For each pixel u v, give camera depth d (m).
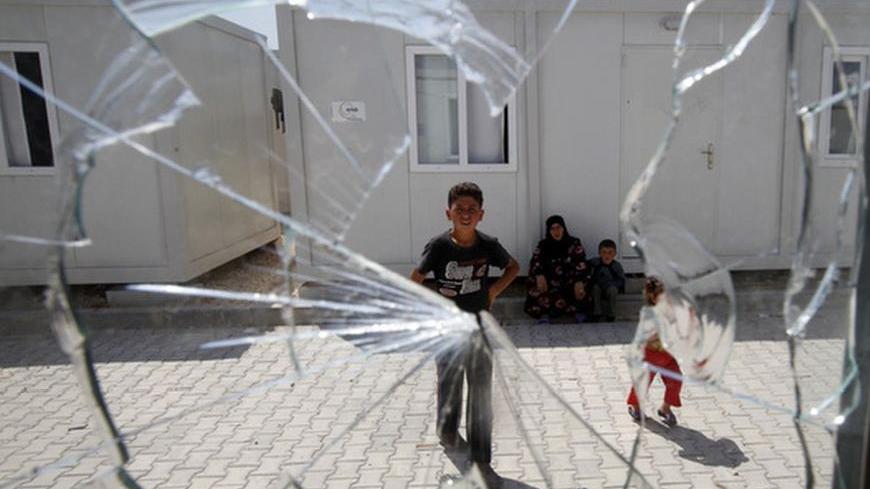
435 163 4.49
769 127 4.16
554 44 4.29
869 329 1.52
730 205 4.34
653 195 4.35
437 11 1.79
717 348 1.63
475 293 2.18
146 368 3.52
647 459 2.40
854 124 1.52
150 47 1.39
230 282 4.64
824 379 1.86
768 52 4.08
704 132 4.27
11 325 3.69
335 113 3.59
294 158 3.73
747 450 2.45
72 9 3.71
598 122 4.42
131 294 4.36
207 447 2.62
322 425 2.76
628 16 4.26
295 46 3.63
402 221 4.51
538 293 4.16
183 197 4.35
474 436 2.08
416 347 1.97
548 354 3.65
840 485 1.60
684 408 2.78
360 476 2.33
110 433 1.43
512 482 2.08
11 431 2.81
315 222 2.31
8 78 3.72
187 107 1.43
